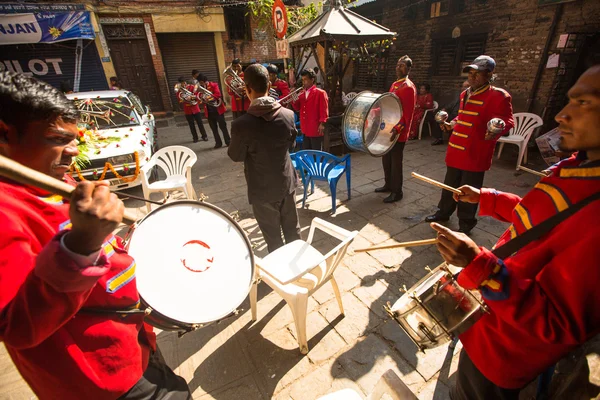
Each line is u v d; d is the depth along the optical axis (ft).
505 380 3.67
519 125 17.58
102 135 15.46
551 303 2.83
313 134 16.60
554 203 3.08
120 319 3.31
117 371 3.21
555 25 17.21
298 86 20.54
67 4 27.61
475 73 9.27
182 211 4.77
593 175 2.81
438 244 3.32
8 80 2.44
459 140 10.21
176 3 31.71
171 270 4.33
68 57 29.89
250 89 8.04
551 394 4.05
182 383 4.18
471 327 3.92
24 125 2.51
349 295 8.61
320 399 4.43
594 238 2.51
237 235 5.19
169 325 4.02
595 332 2.79
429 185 15.47
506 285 2.97
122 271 3.28
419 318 4.36
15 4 26.08
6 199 2.45
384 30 17.93
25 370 3.02
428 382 6.34
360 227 11.98
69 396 3.06
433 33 23.63
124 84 33.01
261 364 6.84
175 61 35.09
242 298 4.66
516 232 3.64
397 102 11.71
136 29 31.63
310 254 7.70
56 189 2.28
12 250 2.34
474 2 20.63
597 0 15.52
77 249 2.17
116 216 2.21
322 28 16.53
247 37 37.19
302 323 6.77
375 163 18.76
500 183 15.47
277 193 8.46
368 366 6.70
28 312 2.27
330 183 12.51
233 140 7.72
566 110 2.88
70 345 2.93
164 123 33.53
